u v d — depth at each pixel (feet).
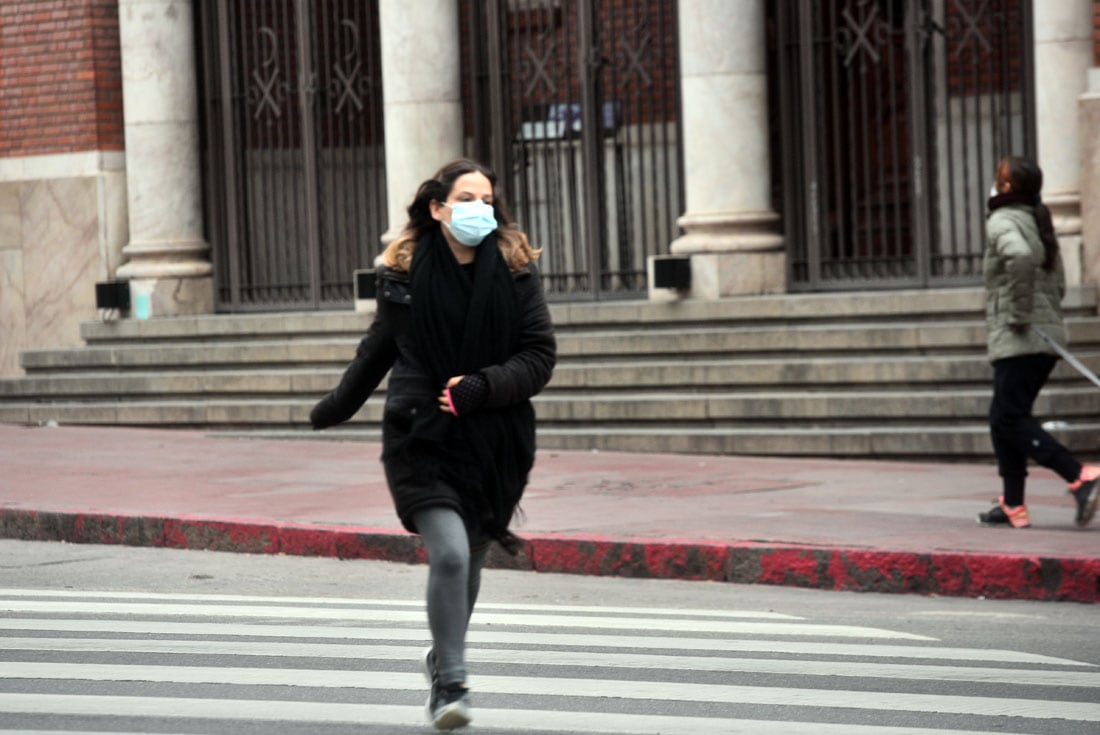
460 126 140.36
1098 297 115.85
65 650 59.93
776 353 121.29
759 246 127.24
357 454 122.31
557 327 131.13
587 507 92.12
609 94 138.00
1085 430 108.47
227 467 115.24
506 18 140.05
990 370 113.19
